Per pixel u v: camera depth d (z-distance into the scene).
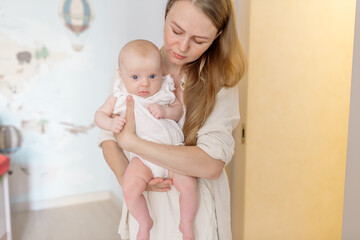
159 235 1.24
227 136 1.19
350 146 1.34
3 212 2.58
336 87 2.31
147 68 1.14
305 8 2.10
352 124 1.33
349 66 2.32
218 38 1.23
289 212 2.31
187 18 1.05
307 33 2.14
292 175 2.27
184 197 1.16
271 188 2.21
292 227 2.34
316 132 2.30
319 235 2.45
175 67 1.29
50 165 3.51
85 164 3.63
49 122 3.44
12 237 2.96
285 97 2.14
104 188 3.76
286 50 2.09
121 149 1.27
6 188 2.58
